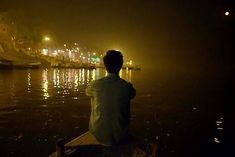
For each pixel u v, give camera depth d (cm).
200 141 1506
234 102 2973
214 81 6053
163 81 5678
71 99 2711
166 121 1969
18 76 4894
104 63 518
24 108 2200
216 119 2091
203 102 2944
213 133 1686
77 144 525
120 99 495
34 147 1286
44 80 4431
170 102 2881
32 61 7381
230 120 2069
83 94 3055
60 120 1839
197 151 1345
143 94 3484
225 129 1791
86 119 1889
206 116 2195
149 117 2083
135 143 520
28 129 1590
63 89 3434
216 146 1448
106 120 492
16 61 6631
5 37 7700
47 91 3198
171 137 1572
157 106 2611
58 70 7438
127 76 6912
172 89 4178
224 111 2433
